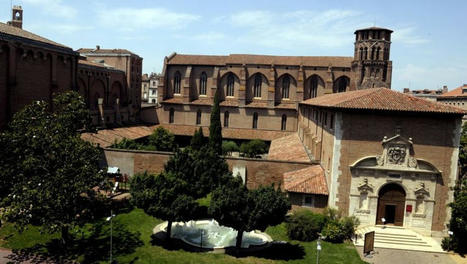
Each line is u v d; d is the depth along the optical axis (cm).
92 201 3303
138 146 6084
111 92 8512
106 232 3594
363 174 3759
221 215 3041
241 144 8175
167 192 3206
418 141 3694
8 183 3127
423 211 3750
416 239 3584
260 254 3222
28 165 2903
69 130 3219
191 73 8975
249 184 5031
